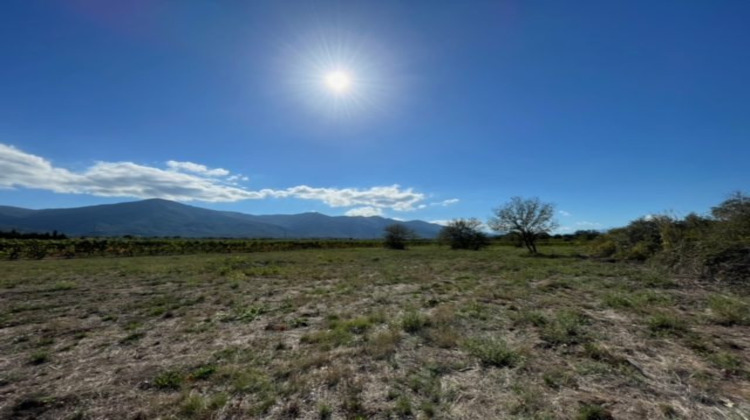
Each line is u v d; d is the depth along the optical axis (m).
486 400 4.38
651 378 4.89
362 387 4.80
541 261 24.05
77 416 4.24
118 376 5.45
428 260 27.58
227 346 6.84
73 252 39.16
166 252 44.44
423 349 6.32
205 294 12.84
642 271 16.39
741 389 4.49
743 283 11.75
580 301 10.16
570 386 4.71
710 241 15.58
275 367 5.62
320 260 28.69
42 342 7.23
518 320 8.05
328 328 7.98
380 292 12.66
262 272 19.77
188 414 4.21
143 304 11.05
